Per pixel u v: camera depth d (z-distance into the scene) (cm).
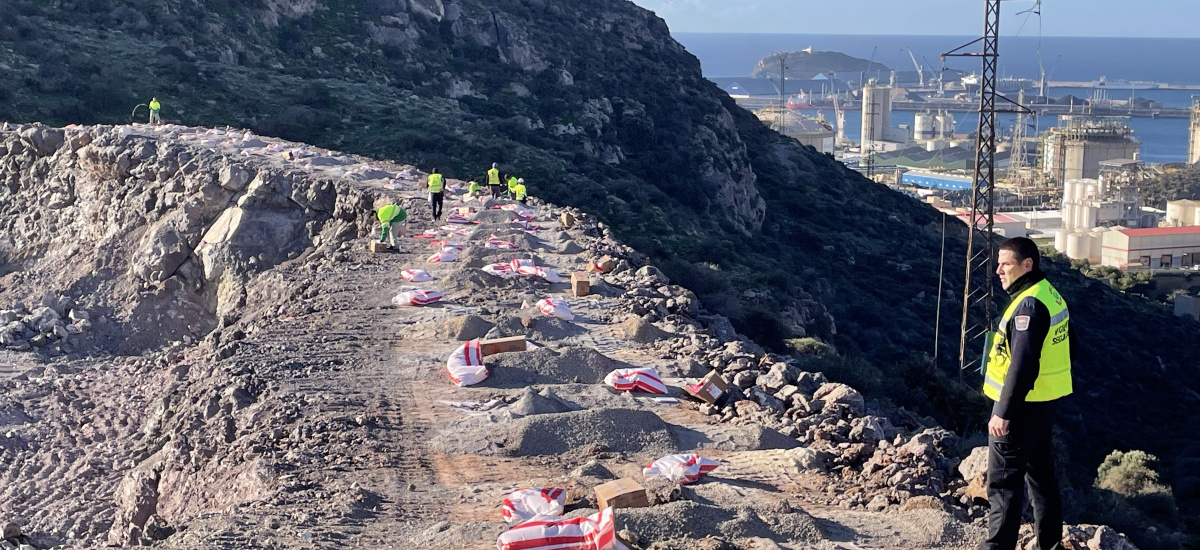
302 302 2216
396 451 1291
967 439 1919
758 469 1218
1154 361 8512
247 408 1521
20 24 8038
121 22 8688
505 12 11456
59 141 3925
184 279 3222
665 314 2078
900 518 1044
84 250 3491
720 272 5566
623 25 12456
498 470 1223
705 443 1309
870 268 9394
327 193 3300
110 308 3131
